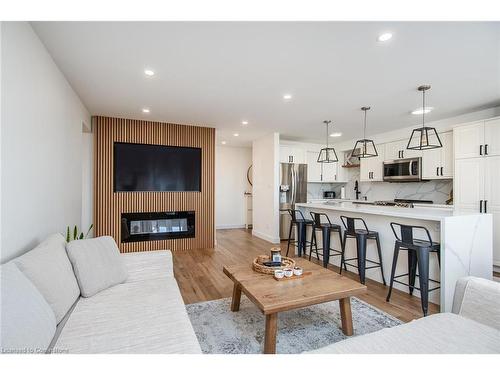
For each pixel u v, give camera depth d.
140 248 4.55
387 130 5.27
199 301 2.61
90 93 3.16
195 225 4.93
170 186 4.76
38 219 1.89
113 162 4.35
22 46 1.65
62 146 2.55
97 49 2.14
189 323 1.44
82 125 3.63
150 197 4.59
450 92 3.14
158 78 2.73
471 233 2.48
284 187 5.77
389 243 3.06
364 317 2.27
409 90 3.08
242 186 7.63
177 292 1.85
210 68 2.50
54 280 1.41
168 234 4.76
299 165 6.00
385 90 3.08
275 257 2.39
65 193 2.67
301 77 2.71
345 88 3.01
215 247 5.03
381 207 3.58
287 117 4.28
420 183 5.15
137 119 4.45
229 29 1.88
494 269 3.58
